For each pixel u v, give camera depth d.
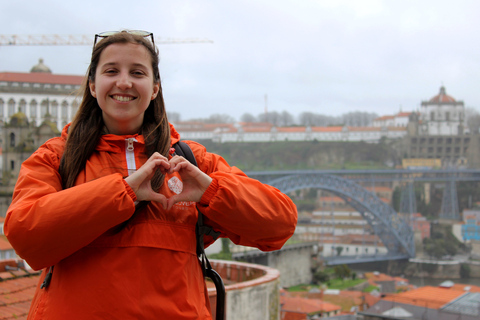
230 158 102.44
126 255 1.28
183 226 1.38
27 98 59.22
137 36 1.45
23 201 1.24
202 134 111.44
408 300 27.69
